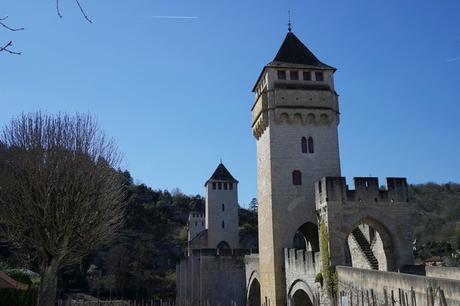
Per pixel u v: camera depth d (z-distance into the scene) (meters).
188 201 169.25
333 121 47.78
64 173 29.72
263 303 47.47
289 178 46.00
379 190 35.97
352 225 34.78
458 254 74.25
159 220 143.12
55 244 29.14
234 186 105.81
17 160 30.23
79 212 29.80
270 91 47.50
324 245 34.66
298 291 40.41
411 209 36.09
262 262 49.16
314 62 50.06
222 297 65.44
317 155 46.88
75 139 31.22
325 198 35.12
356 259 40.09
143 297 94.38
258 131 51.19
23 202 29.23
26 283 40.16
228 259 67.00
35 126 31.02
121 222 44.31
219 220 103.19
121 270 98.00
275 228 44.84
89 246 32.03
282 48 50.69
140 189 165.75
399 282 21.83
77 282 93.12
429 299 19.14
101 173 31.84
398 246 35.19
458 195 115.38
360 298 26.92
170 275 108.31
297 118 47.22
